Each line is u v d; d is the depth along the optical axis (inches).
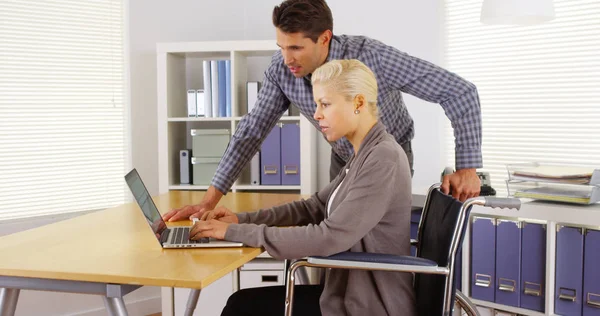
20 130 134.0
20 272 58.0
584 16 122.3
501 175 133.9
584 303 99.0
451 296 63.0
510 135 132.3
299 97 90.8
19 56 133.2
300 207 82.6
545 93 127.6
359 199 64.7
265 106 94.7
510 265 105.7
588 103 122.8
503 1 104.2
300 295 80.3
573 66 124.0
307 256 64.4
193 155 141.3
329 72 67.6
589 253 98.0
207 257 62.6
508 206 62.7
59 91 138.5
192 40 150.6
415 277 72.1
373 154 66.3
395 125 94.6
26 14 134.0
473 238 109.3
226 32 151.6
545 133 128.2
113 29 144.9
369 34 143.0
